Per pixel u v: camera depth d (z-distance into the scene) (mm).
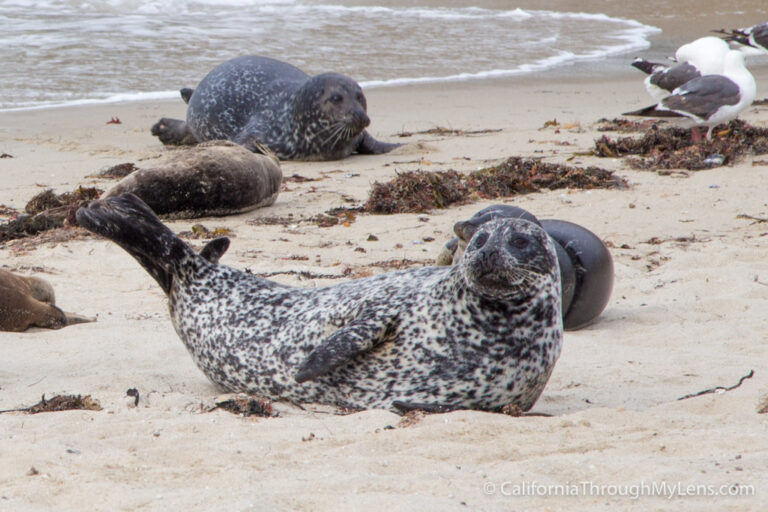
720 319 26344
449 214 41250
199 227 39062
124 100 73062
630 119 63719
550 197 43531
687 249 34531
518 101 72938
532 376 17906
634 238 36469
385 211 41906
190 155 42344
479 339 17594
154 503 13039
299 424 17188
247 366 19453
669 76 58031
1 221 39938
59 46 92375
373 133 61781
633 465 14359
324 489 13547
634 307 27906
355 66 86812
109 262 33625
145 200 41000
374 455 15328
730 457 14688
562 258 25391
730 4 128875
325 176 51156
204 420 17406
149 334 24750
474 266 16656
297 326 19094
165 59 88312
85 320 26609
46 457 14953
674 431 16578
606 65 90688
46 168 51062
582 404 19516
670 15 122625
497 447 15594
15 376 21344
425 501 12867
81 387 20328
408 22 115250
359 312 18375
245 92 58719
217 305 20078
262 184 43312
